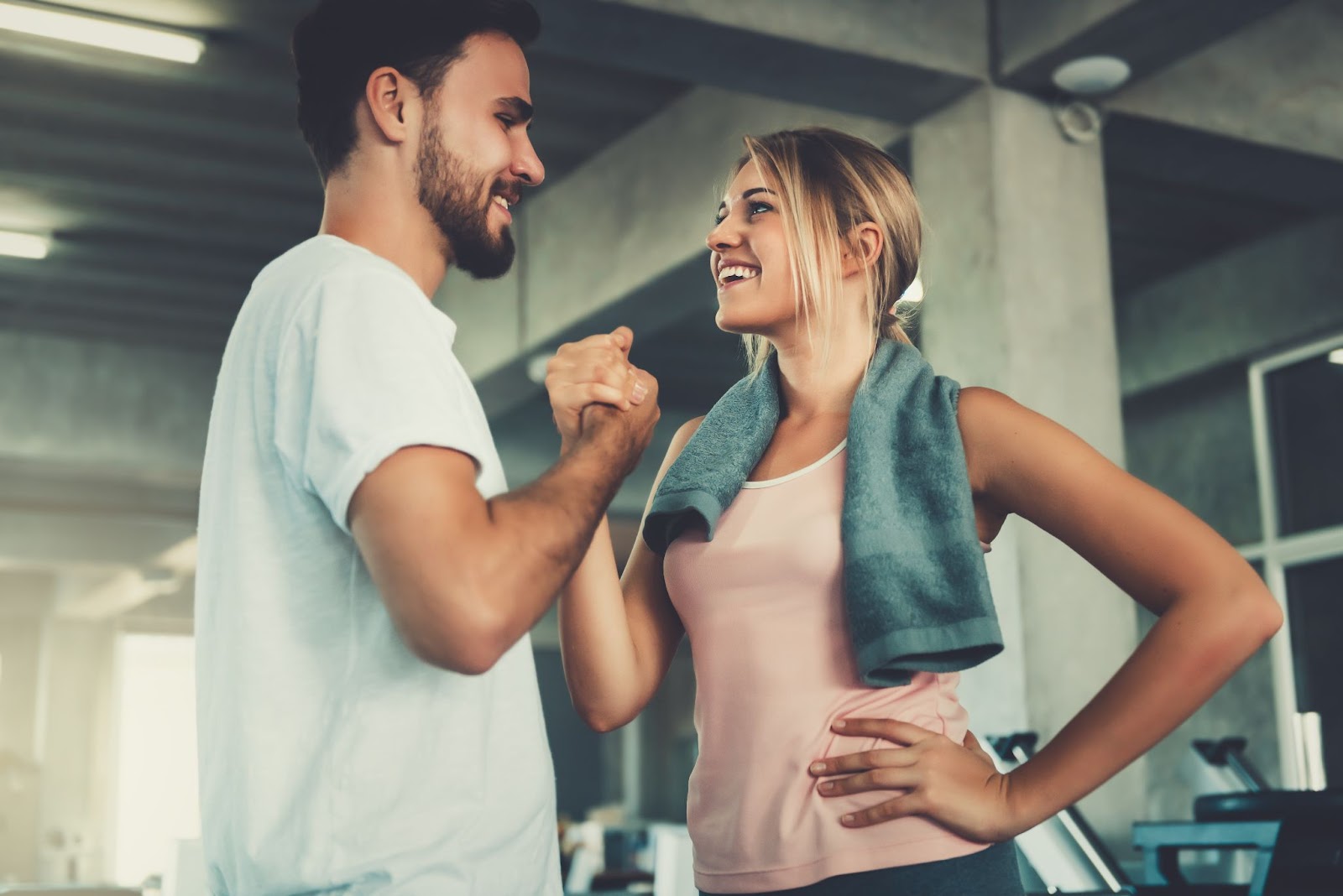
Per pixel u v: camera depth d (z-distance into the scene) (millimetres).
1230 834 2188
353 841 1150
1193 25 4004
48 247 7031
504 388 7410
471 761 1198
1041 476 1380
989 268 4301
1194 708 1317
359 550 1149
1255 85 4789
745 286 1522
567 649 1521
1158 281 7445
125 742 18547
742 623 1406
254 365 1234
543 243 6699
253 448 1220
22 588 14555
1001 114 4359
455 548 1066
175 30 5000
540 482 1165
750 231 1529
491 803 1209
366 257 1244
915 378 1471
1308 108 4871
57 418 8422
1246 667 6957
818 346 1516
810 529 1395
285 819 1158
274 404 1211
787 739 1358
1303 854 2064
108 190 6438
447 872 1169
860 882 1305
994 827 1307
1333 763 6555
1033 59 4246
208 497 1301
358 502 1099
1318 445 6785
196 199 6551
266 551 1196
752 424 1508
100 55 5242
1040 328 4281
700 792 1426
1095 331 4367
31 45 5156
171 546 11883
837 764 1329
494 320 7094
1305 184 5094
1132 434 7902
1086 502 1360
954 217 4438
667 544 1502
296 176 6363
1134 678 1330
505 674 1261
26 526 11539
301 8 4898
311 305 1193
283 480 1203
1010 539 4055
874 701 1363
